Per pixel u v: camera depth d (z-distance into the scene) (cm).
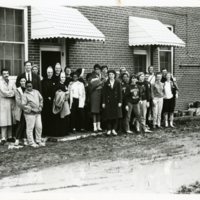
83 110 1306
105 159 969
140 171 854
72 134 1273
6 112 1134
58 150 1064
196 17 2027
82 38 1352
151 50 1789
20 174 834
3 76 1129
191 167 890
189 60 2009
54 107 1205
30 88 1097
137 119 1366
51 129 1227
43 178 802
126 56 1688
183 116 1847
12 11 1270
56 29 1281
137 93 1347
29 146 1105
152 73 1471
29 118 1102
